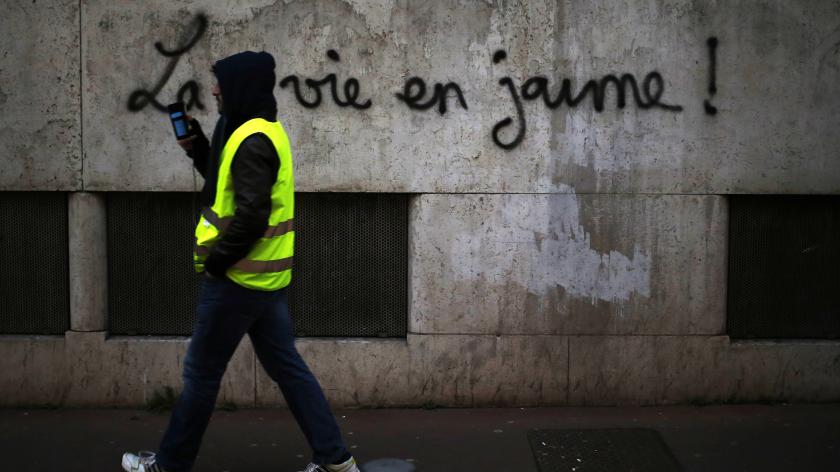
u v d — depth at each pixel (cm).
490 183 480
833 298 500
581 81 476
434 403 492
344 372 491
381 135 478
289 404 370
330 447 365
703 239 484
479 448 427
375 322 502
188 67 475
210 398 356
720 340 488
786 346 489
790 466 399
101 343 489
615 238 484
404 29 472
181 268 499
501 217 482
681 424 460
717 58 475
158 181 481
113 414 484
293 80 475
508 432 450
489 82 475
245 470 402
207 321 348
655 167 480
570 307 488
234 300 345
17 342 490
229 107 347
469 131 478
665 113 478
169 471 359
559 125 478
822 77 476
